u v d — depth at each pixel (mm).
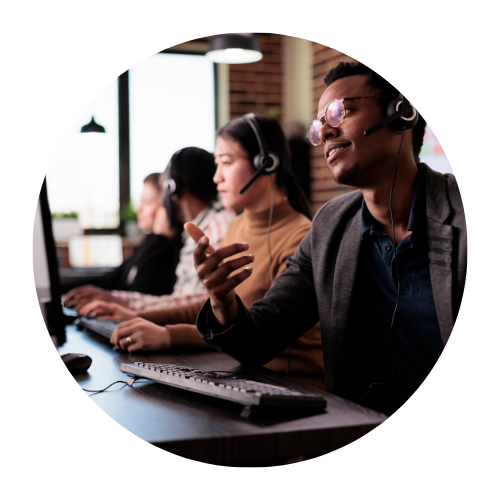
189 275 2037
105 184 4391
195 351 1239
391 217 1100
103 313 1574
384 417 755
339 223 1204
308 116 4531
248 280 1513
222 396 780
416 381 1079
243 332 1022
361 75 1088
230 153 1595
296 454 697
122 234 4395
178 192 2061
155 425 719
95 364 1097
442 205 1043
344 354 1131
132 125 4570
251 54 3723
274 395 742
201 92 4789
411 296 1080
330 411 782
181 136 4727
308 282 1227
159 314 1537
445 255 1007
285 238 1501
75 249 4223
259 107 4914
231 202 1602
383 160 1069
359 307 1147
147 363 1001
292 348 1347
